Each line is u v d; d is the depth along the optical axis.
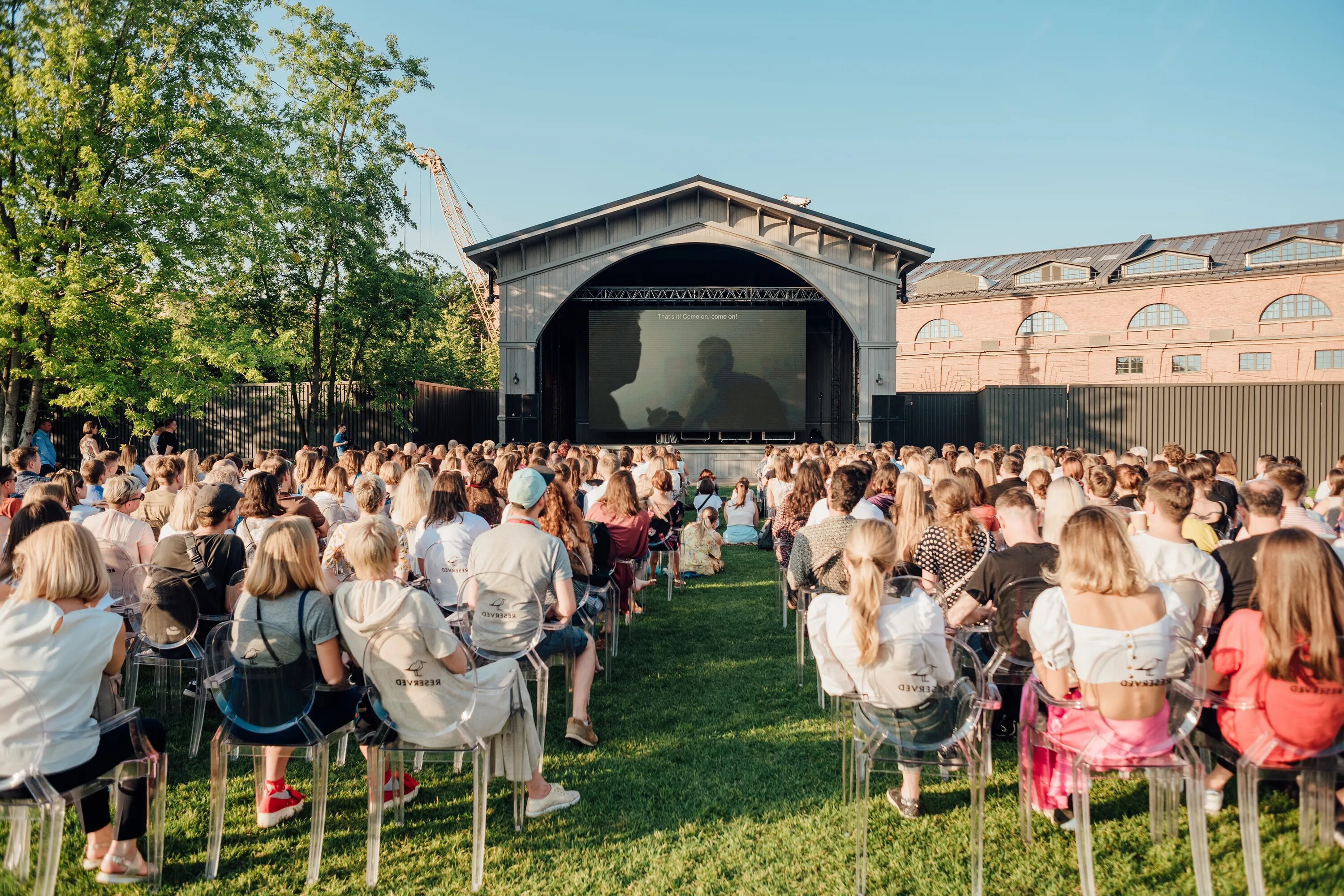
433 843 3.39
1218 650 3.01
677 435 21.50
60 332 12.71
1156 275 35.94
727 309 19.81
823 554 4.45
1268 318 33.91
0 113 11.70
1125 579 2.83
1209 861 2.87
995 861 3.18
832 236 18.86
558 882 3.08
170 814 3.63
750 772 4.02
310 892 3.02
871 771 3.62
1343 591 2.70
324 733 3.25
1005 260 43.94
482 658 3.74
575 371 23.39
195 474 6.46
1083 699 2.93
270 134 17.58
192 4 13.17
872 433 18.81
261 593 3.10
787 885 3.05
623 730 4.57
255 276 17.66
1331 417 19.80
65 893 2.98
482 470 6.00
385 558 3.10
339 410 20.83
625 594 6.49
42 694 2.67
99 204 12.05
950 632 4.07
